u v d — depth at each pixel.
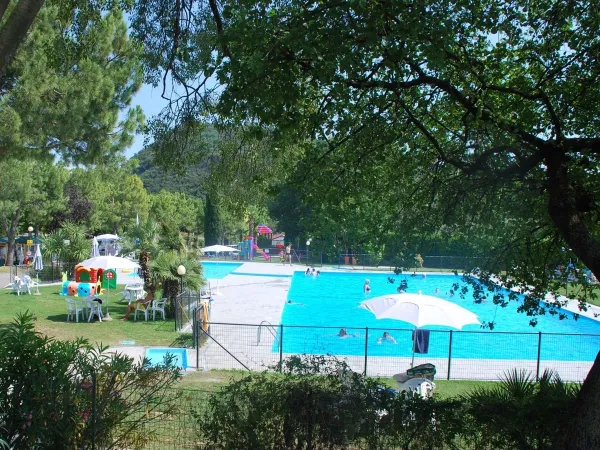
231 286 32.84
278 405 5.62
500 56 7.77
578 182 7.02
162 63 8.71
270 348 15.86
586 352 16.92
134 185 53.50
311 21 6.05
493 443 5.62
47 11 13.06
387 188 8.07
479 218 7.57
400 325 23.08
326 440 5.53
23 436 5.48
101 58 14.77
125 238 25.83
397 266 7.78
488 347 17.12
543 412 5.62
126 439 5.92
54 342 6.08
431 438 5.54
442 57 5.90
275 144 7.33
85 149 15.34
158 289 21.55
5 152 13.48
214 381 12.20
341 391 5.71
